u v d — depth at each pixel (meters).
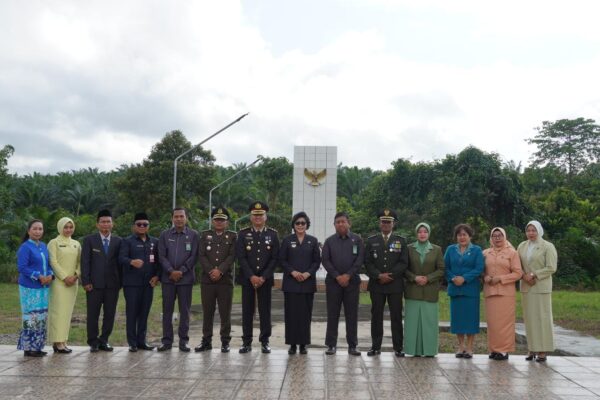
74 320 15.41
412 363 7.88
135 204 38.03
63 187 49.97
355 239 8.50
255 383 6.62
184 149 38.75
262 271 8.44
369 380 6.85
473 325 8.40
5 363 7.61
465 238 8.58
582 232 37.09
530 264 8.39
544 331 8.15
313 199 28.45
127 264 8.51
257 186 50.75
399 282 8.44
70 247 8.53
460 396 6.20
